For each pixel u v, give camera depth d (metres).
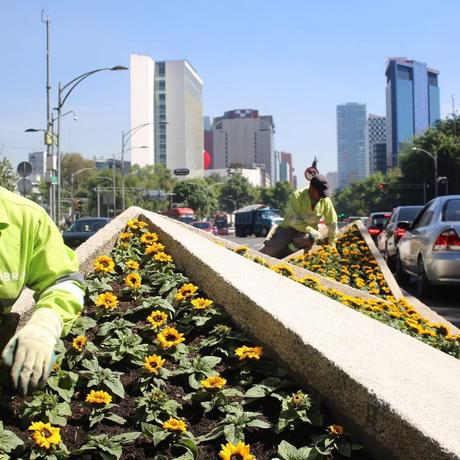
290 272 6.75
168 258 4.74
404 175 85.50
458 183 79.12
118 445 2.66
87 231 24.52
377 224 28.12
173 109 190.75
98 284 4.37
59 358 3.23
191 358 3.37
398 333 3.67
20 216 2.30
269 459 2.61
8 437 2.62
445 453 2.08
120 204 105.12
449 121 84.56
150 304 3.93
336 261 9.87
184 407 2.97
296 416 2.70
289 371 3.08
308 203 9.48
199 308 3.76
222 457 2.33
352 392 2.57
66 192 119.69
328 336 3.07
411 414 2.30
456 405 2.43
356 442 2.60
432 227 11.05
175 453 2.67
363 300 6.54
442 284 10.77
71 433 2.85
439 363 3.15
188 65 196.25
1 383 2.91
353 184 157.12
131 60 183.38
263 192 174.75
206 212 132.75
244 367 3.20
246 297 3.56
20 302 3.88
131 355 3.36
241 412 2.84
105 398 2.90
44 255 2.33
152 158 188.12
